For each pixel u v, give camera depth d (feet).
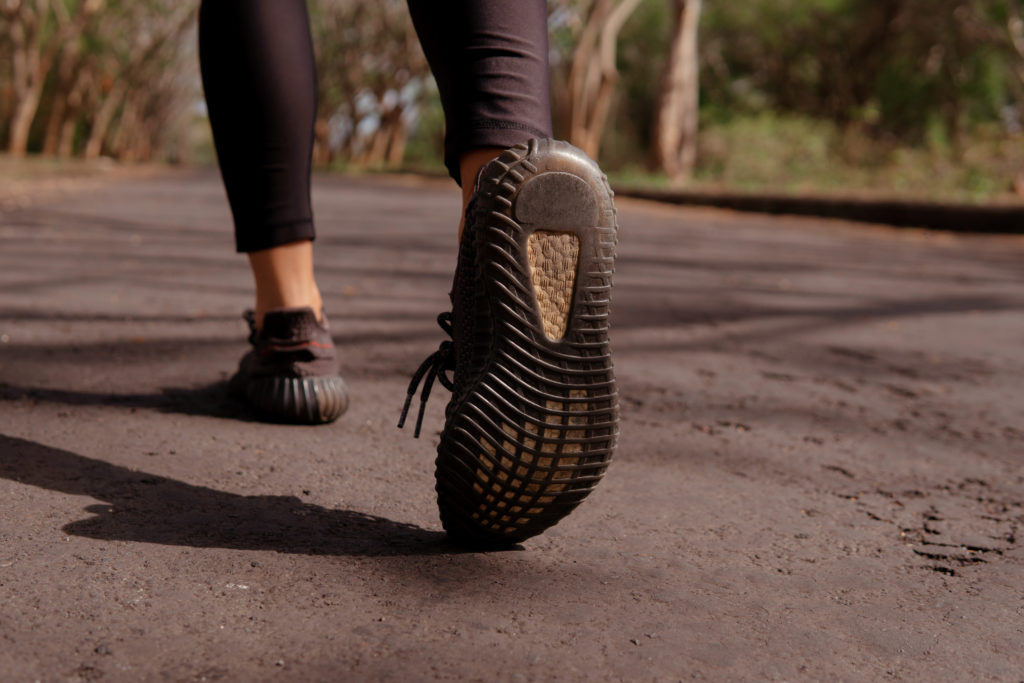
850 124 67.10
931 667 3.24
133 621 3.19
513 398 3.64
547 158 3.56
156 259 15.62
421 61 122.01
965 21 74.74
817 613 3.65
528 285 3.60
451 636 3.22
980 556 4.42
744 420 7.09
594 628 3.36
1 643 2.98
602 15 74.08
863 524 4.82
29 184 38.27
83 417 5.92
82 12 91.40
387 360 8.53
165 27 114.11
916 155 53.72
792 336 11.21
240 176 5.82
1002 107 84.89
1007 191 46.60
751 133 61.77
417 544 4.09
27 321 9.42
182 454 5.24
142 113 152.15
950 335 11.67
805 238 28.30
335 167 103.40
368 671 2.93
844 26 84.28
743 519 4.78
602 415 3.72
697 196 45.19
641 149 102.37
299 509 4.46
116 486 4.60
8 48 96.02
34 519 4.08
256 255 5.98
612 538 4.35
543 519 3.92
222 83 5.68
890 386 8.63
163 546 3.87
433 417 6.53
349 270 15.58
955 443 6.66
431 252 19.06
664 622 3.45
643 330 11.25
